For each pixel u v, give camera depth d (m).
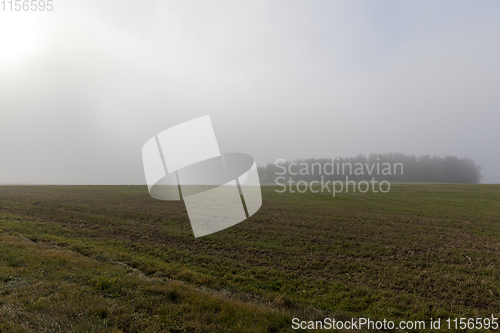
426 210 30.55
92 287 8.02
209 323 6.78
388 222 24.56
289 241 18.55
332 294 11.13
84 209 28.16
